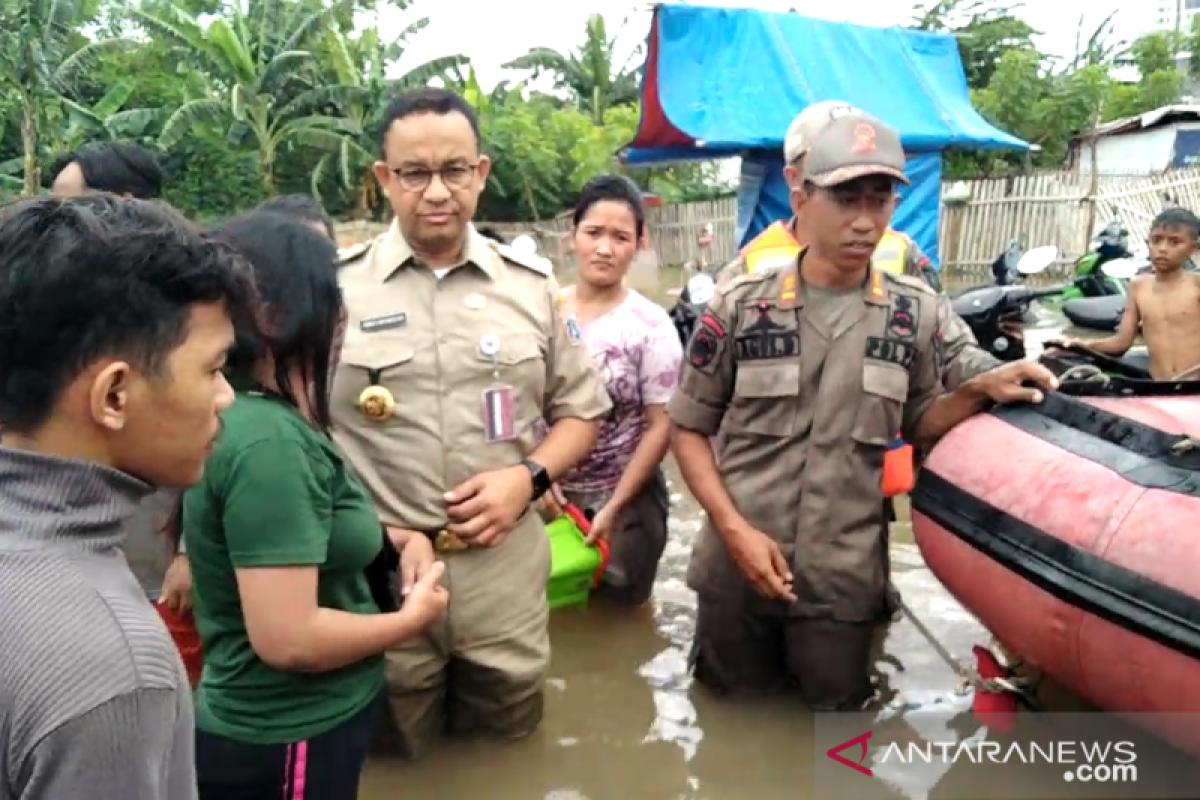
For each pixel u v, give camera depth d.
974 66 26.83
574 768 2.93
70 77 18.59
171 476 1.20
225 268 1.18
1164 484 2.43
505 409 2.78
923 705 3.19
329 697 2.04
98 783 1.00
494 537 2.72
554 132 23.28
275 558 1.87
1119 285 9.06
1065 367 3.56
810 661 3.09
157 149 19.89
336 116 21.27
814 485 2.94
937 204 9.22
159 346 1.12
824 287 2.92
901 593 3.98
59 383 1.09
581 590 3.68
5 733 0.99
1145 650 2.33
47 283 1.05
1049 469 2.70
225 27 19.45
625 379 3.79
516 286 2.91
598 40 28.08
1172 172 17.16
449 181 2.70
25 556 1.03
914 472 3.25
